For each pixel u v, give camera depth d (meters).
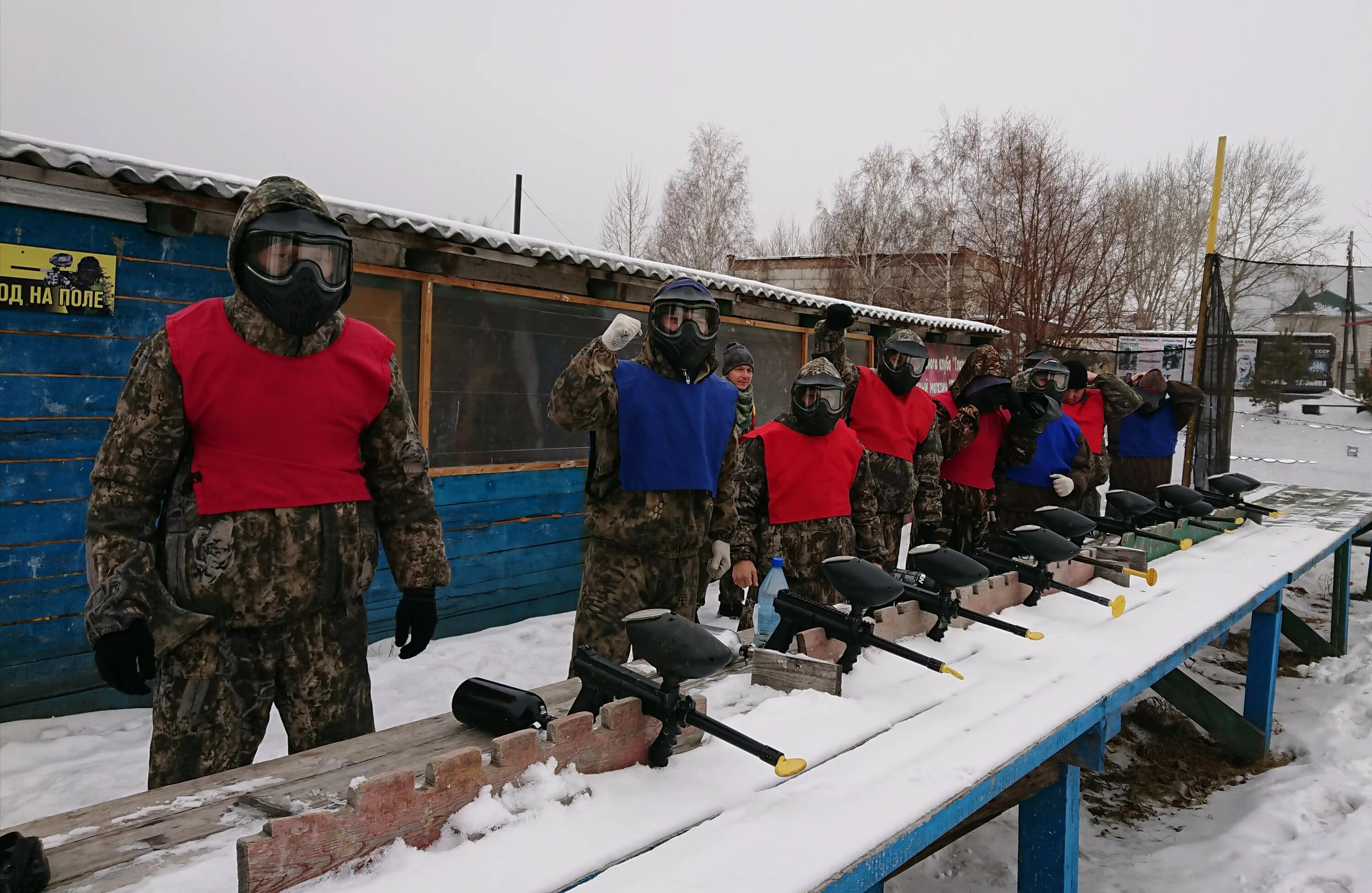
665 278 5.66
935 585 2.65
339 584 1.93
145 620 1.69
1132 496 4.11
